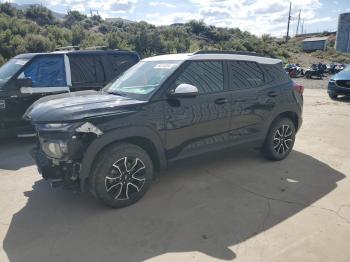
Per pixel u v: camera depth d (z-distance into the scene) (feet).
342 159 18.79
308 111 33.88
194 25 250.78
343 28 278.46
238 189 14.83
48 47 109.70
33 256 10.36
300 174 16.53
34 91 21.08
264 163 17.99
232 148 16.15
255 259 10.08
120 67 24.07
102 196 12.56
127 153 12.77
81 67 22.74
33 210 13.12
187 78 14.39
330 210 12.92
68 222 12.23
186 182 15.53
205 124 14.76
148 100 13.26
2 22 114.83
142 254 10.40
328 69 123.13
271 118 17.38
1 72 22.12
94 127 11.91
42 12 185.57
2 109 20.33
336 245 10.70
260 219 12.31
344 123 28.07
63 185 12.30
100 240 11.14
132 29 184.24
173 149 14.03
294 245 10.73
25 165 18.06
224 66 15.83
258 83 16.98
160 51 161.58
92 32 184.85
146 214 12.72
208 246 10.75
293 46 280.51
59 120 11.83
